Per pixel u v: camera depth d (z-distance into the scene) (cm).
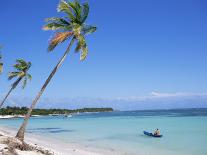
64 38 2667
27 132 5797
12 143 2192
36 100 2680
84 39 2703
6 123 10338
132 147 3359
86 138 4406
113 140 4084
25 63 5109
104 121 9869
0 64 4947
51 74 2708
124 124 7700
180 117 10975
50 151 2620
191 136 4422
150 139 4150
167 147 3341
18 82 5206
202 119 8938
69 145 3516
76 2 2741
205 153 2909
